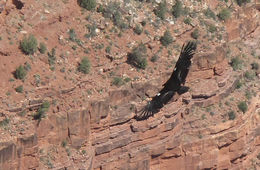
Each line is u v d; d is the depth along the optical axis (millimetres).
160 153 79000
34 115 69562
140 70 78438
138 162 77750
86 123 72562
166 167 81250
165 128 78750
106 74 76688
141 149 77562
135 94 77188
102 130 74875
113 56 77250
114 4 81250
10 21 72188
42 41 73438
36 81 70062
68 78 72375
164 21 83812
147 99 78062
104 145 75062
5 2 72750
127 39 79812
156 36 81812
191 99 83125
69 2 77875
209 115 83625
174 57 81375
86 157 72375
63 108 71125
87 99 72812
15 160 67188
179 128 80938
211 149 83250
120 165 76812
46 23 74500
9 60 70062
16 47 70875
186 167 82438
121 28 80250
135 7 82688
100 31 78812
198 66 83625
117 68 77500
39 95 69688
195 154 82312
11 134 66938
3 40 70312
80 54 75625
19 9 73625
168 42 82125
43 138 70625
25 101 68688
